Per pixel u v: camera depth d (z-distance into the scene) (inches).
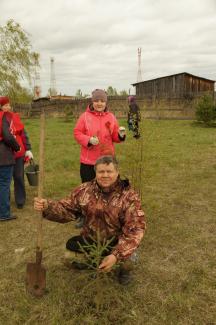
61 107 1221.7
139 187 201.0
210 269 153.9
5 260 166.2
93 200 127.9
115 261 115.8
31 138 623.8
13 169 229.9
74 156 426.0
